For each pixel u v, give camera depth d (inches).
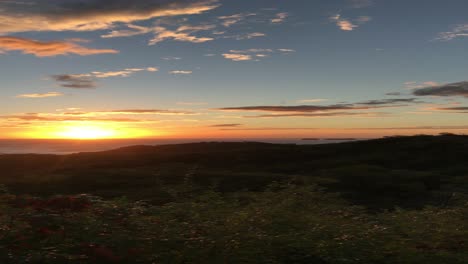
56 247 245.3
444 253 262.2
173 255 245.4
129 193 777.6
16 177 1042.1
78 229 270.1
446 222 341.1
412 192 838.5
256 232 279.1
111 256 239.0
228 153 1561.3
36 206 326.0
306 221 315.6
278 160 1450.5
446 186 893.8
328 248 260.4
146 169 1230.9
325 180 924.0
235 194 404.8
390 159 1341.0
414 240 294.8
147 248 252.5
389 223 335.6
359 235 278.2
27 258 228.1
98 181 953.5
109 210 316.8
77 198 345.7
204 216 315.9
